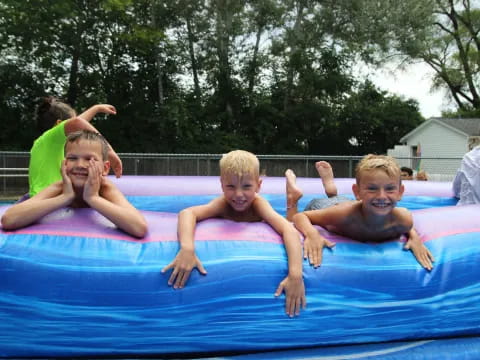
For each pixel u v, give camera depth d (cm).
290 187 311
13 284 175
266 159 1062
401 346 201
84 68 2105
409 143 2523
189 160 1016
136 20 2033
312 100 2369
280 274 190
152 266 183
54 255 180
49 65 1944
